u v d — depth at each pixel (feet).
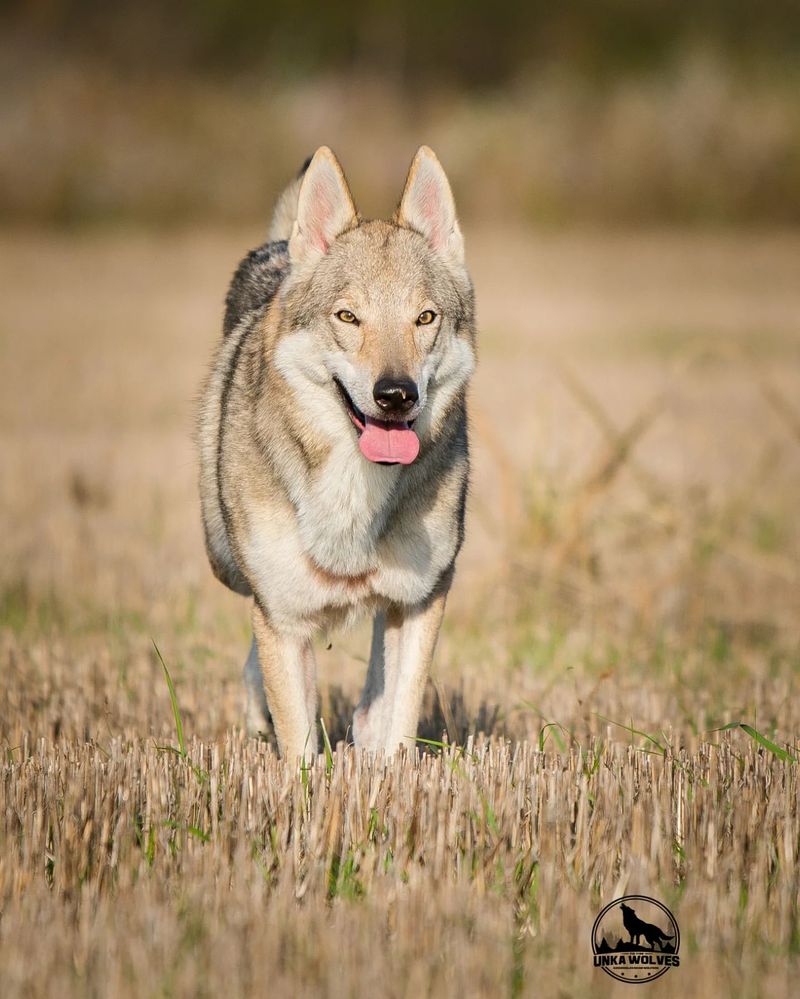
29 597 107.55
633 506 120.06
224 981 45.88
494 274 357.41
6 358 237.45
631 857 54.29
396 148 492.13
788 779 60.59
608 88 536.83
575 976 47.21
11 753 69.56
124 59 653.30
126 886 53.16
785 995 45.57
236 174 501.97
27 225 482.28
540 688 87.71
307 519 67.67
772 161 492.13
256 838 58.13
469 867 55.31
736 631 103.81
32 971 46.62
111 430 179.93
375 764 62.75
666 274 364.58
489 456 148.15
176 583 112.06
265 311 75.31
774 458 151.43
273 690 70.13
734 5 650.43
